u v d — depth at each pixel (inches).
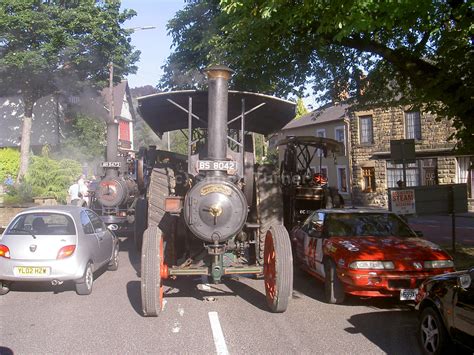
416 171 1098.1
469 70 391.5
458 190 464.1
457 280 198.8
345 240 320.8
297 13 346.6
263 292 337.1
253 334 245.4
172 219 325.4
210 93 291.4
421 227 745.0
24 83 1002.7
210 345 229.1
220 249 282.8
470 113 403.9
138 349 224.2
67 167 938.7
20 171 975.6
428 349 213.6
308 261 358.3
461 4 347.3
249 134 378.3
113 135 633.0
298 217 514.9
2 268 321.1
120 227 581.9
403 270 284.2
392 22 320.2
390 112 1154.7
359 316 280.1
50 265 320.2
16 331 252.8
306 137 533.3
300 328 255.9
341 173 1341.0
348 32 304.8
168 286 355.6
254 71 490.3
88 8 979.3
